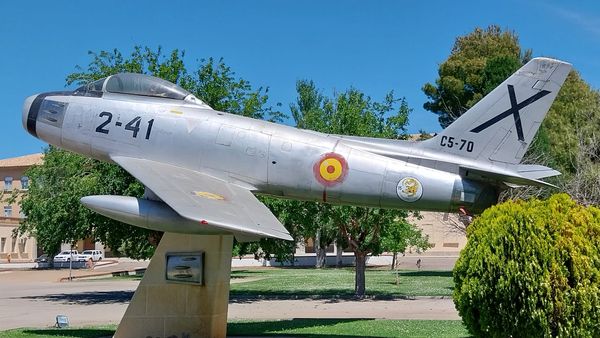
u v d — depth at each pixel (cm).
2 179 6412
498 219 854
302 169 1072
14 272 4747
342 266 5266
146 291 1084
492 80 3556
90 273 4525
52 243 2402
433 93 4119
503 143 1057
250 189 1086
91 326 1427
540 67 1059
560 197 863
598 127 3238
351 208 2155
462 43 4400
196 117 1115
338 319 1503
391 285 2789
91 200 993
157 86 1159
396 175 1050
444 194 1045
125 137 1123
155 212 967
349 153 1070
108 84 1171
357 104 2289
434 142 1077
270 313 1766
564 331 789
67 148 1180
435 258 5303
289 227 2311
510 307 815
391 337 1166
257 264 5662
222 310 1079
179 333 1064
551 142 3134
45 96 1201
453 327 1298
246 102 2273
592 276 799
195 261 1069
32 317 1711
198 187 991
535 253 809
